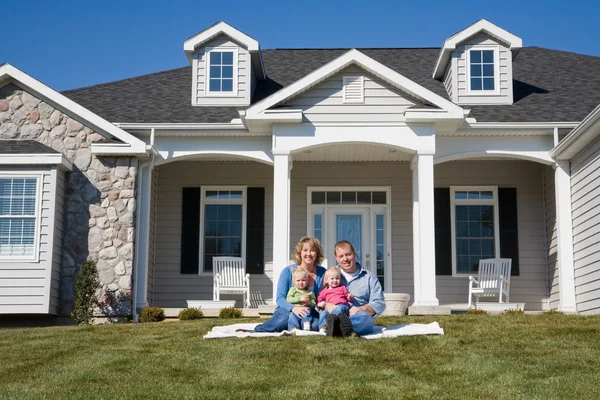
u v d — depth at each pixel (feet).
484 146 49.80
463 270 55.72
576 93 55.26
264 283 55.21
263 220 56.08
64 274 46.09
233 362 24.29
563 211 49.32
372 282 29.45
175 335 30.89
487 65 55.11
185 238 55.88
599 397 20.38
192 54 55.88
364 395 20.63
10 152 45.24
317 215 56.80
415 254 48.62
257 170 56.70
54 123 47.83
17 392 21.45
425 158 47.24
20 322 45.62
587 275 46.06
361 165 56.80
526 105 53.36
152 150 47.93
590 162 45.44
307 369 23.32
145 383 22.04
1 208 45.09
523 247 55.47
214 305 50.80
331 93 48.06
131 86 59.00
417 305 45.65
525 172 56.44
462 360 24.47
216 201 56.65
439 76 59.31
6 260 44.47
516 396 20.53
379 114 47.73
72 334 32.22
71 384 22.21
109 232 46.68
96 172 47.37
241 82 55.01
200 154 49.80
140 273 47.96
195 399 20.38
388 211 56.34
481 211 56.44
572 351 25.84
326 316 28.78
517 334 29.17
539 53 65.31
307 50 67.72
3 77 47.85
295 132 47.73
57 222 45.65
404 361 24.35
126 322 45.55
